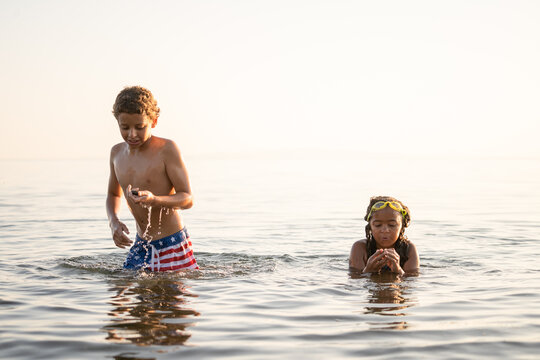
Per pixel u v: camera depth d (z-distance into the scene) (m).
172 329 3.47
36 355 2.99
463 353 3.01
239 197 17.66
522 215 11.89
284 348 3.12
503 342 3.19
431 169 51.44
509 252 6.90
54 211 12.53
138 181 5.60
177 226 5.67
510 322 3.60
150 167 5.57
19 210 12.75
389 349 3.09
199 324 3.59
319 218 11.46
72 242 7.86
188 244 5.77
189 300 4.26
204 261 6.32
